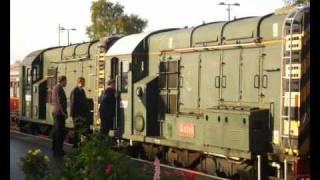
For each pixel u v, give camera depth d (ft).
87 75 58.65
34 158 22.86
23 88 75.82
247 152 35.04
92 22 174.81
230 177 37.86
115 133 50.49
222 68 39.81
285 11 35.04
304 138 32.19
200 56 42.19
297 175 31.91
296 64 32.35
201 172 40.86
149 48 48.73
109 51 52.70
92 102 56.85
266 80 35.81
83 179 19.89
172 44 45.47
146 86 46.85
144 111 47.03
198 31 42.65
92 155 20.18
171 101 45.65
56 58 67.87
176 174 20.07
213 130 38.47
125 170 19.67
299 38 32.24
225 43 39.42
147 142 46.83
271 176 35.35
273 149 34.78
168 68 46.01
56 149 45.11
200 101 42.11
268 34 35.68
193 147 41.11
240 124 35.70
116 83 51.01
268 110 35.37
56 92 45.55
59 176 21.17
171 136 44.93
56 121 45.32
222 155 37.52
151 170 20.77
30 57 74.64
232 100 38.81
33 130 72.95
